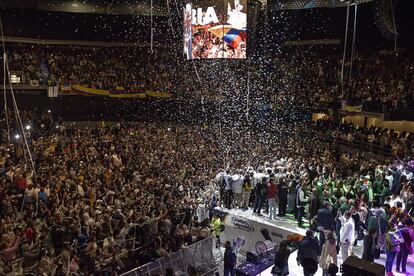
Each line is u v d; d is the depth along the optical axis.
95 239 12.71
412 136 23.52
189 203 17.14
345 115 29.73
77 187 16.77
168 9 32.50
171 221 15.58
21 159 21.27
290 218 16.78
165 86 34.47
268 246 14.28
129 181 19.47
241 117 32.66
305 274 11.13
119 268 12.07
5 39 32.50
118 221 13.93
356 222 14.01
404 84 26.95
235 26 24.70
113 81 34.06
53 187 16.75
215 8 24.83
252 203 18.33
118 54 35.75
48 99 32.75
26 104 32.00
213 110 33.50
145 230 13.83
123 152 24.56
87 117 34.00
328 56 33.62
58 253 12.78
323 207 13.03
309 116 31.30
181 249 13.62
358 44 32.41
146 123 33.41
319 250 11.98
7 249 11.80
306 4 31.59
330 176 16.84
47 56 33.41
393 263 12.94
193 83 34.38
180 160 23.58
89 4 33.78
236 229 17.16
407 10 27.78
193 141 27.67
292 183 16.72
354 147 25.47
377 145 23.80
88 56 35.00
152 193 17.70
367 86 28.86
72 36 34.84
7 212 14.55
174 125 33.50
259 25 33.94
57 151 24.00
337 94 29.80
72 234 12.93
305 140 28.08
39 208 15.20
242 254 16.81
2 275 10.78
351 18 32.31
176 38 34.97
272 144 27.08
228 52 24.91
